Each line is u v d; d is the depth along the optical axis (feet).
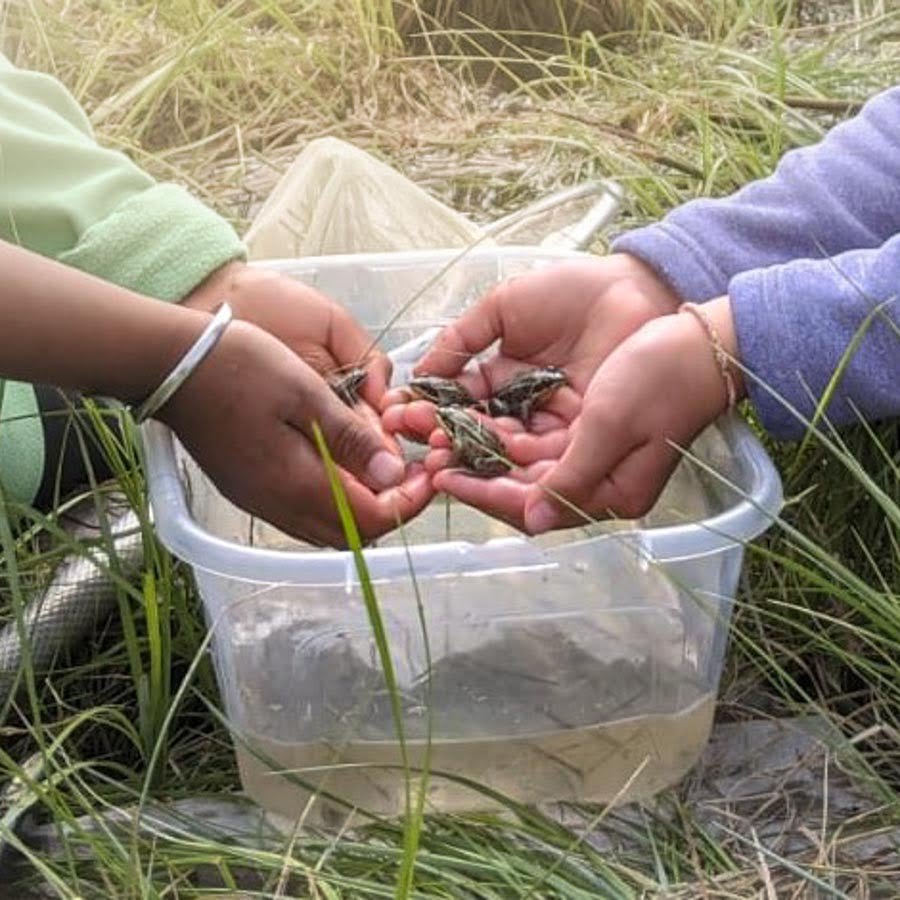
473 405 4.44
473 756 3.98
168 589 4.32
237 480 4.08
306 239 6.04
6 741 4.44
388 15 8.55
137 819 3.75
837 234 4.74
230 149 7.74
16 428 4.90
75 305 3.92
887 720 4.35
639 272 4.59
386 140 7.69
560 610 3.90
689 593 3.76
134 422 4.23
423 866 3.77
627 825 4.06
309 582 3.71
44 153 5.03
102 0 8.53
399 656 3.90
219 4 9.01
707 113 7.20
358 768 3.97
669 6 9.00
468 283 5.16
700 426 4.13
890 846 3.97
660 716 4.02
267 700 3.93
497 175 7.34
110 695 4.58
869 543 4.72
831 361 4.21
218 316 3.98
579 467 3.97
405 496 4.05
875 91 7.61
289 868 3.73
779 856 3.87
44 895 3.91
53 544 4.95
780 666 4.53
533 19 8.79
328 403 3.99
